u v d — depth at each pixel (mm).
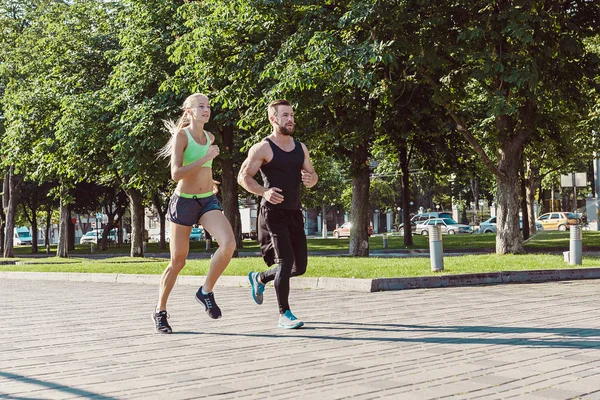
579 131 29625
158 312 7293
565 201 66688
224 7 20734
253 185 7129
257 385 4637
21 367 5488
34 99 30750
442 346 6055
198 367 5320
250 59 20812
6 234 38719
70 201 37312
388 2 17312
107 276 16703
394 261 16109
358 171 22906
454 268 13688
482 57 16703
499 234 20078
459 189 72750
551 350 5770
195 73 22188
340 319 8023
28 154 31641
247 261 18000
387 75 19625
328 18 18859
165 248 51812
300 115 20641
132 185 28188
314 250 37938
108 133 28141
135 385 4715
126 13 27578
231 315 8734
